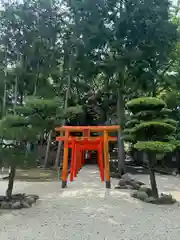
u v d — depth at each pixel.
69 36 12.45
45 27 10.61
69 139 9.15
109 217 5.02
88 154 18.38
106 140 8.66
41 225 4.49
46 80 12.30
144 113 6.39
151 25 11.54
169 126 6.01
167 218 4.99
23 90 11.48
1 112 8.43
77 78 14.56
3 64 11.01
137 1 11.33
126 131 6.72
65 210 5.53
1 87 11.53
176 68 13.58
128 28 11.73
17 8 9.27
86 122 16.94
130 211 5.48
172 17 13.33
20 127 5.41
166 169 13.45
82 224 4.57
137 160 17.83
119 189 8.16
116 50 11.88
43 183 9.37
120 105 12.54
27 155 5.81
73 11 12.08
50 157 16.22
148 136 6.56
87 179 10.62
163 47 12.05
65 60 13.03
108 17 12.00
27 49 9.98
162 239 3.88
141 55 11.66
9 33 9.35
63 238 3.87
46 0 10.37
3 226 4.41
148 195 6.80
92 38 11.86
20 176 10.88
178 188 8.59
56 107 5.82
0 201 5.94
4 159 5.59
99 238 3.88
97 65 12.25
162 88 14.35
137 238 3.90
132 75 12.46
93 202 6.30
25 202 5.89
